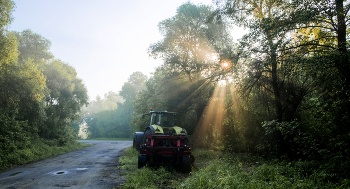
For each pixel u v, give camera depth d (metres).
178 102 18.80
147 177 6.05
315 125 7.89
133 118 25.52
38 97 14.02
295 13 7.52
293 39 7.80
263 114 11.02
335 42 8.00
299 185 4.35
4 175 6.89
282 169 5.90
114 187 5.36
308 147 7.61
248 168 7.22
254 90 10.80
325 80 7.20
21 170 7.77
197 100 17.70
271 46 7.91
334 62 6.25
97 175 6.81
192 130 17.70
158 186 5.50
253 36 8.27
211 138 16.53
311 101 9.27
